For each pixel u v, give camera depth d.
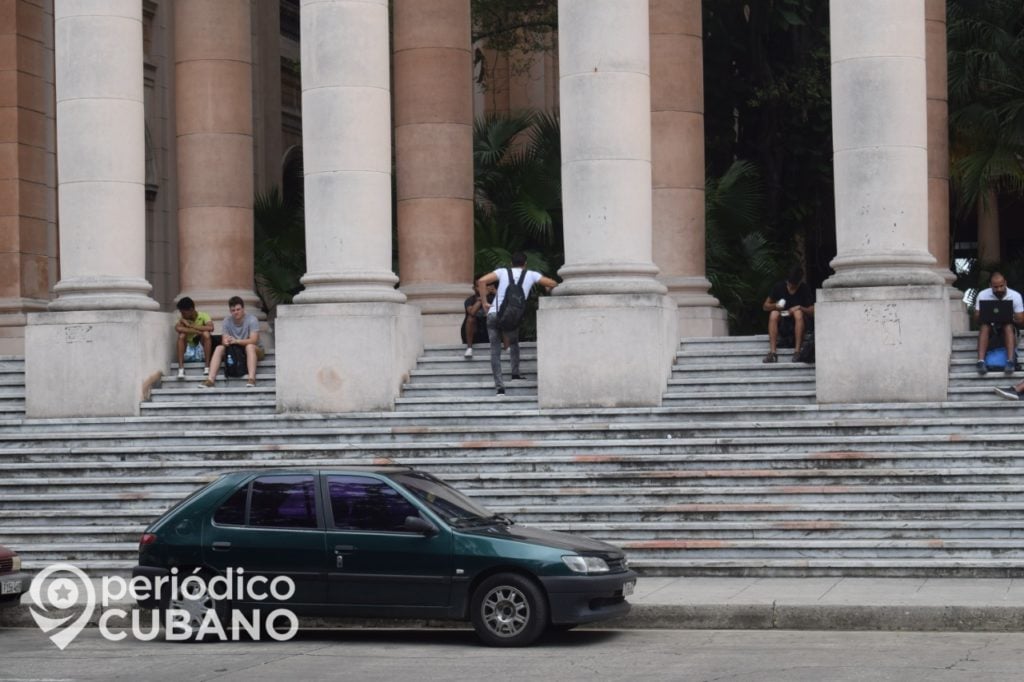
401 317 27.56
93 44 28.33
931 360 24.59
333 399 26.97
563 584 17.31
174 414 27.75
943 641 17.34
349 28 27.31
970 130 36.22
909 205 25.23
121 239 28.48
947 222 30.91
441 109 32.53
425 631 19.19
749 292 37.12
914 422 23.50
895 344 24.67
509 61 45.50
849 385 24.83
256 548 18.06
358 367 26.94
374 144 27.45
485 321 30.98
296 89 45.97
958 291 30.77
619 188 26.30
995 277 24.86
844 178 25.44
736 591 19.92
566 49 26.56
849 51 25.36
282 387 27.20
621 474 23.48
